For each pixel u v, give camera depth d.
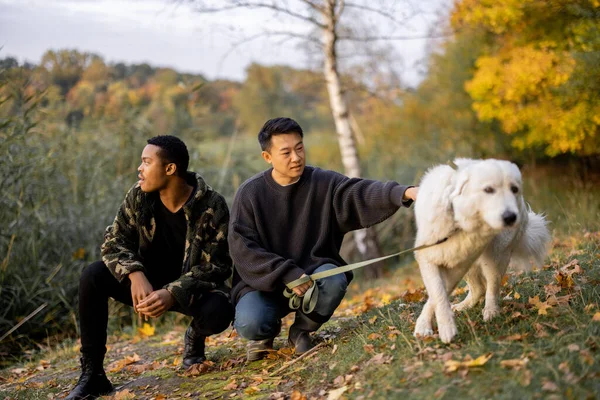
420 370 2.97
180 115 9.45
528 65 7.54
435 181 3.18
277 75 17.58
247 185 3.83
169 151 3.74
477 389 2.64
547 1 7.33
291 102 18.20
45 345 6.38
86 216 7.50
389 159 12.15
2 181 6.52
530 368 2.73
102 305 3.84
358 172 9.36
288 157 3.63
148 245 3.92
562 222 7.58
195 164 8.46
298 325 3.90
